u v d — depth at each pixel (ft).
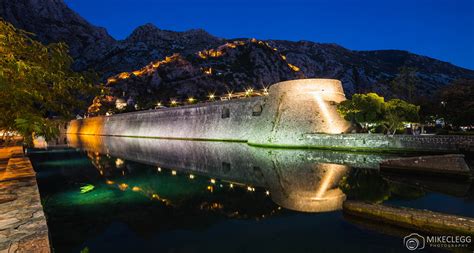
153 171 78.59
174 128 219.41
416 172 62.75
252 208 43.98
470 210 39.75
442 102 140.26
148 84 440.86
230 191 55.16
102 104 398.83
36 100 21.58
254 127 151.23
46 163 95.71
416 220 31.96
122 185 61.41
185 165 88.48
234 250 29.55
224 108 180.55
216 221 38.70
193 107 206.69
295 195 50.83
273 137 132.98
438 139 86.22
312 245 29.76
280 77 525.75
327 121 125.70
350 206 38.32
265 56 542.16
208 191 55.47
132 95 415.85
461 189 51.39
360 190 52.26
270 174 70.54
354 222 36.14
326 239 31.12
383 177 62.75
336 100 134.10
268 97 150.30
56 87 22.97
